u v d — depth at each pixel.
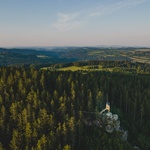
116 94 144.25
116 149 100.81
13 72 136.75
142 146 114.31
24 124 99.19
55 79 136.00
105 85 144.50
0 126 97.19
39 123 97.06
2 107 101.44
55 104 114.06
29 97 111.00
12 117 102.00
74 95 119.50
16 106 103.38
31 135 93.44
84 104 121.94
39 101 107.94
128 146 104.88
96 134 106.94
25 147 90.44
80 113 108.88
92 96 129.50
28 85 122.00
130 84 159.12
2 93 114.38
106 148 97.62
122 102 141.38
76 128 103.00
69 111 113.38
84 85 136.50
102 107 127.56
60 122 104.81
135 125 129.12
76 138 102.75
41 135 95.12
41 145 88.44
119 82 156.00
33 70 142.00
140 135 119.31
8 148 92.44
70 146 93.50
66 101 115.56
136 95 144.62
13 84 121.50
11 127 99.75
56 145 94.19
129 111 137.38
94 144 99.75
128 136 119.88
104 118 115.75
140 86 160.75
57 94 116.94
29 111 101.31
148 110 137.75
